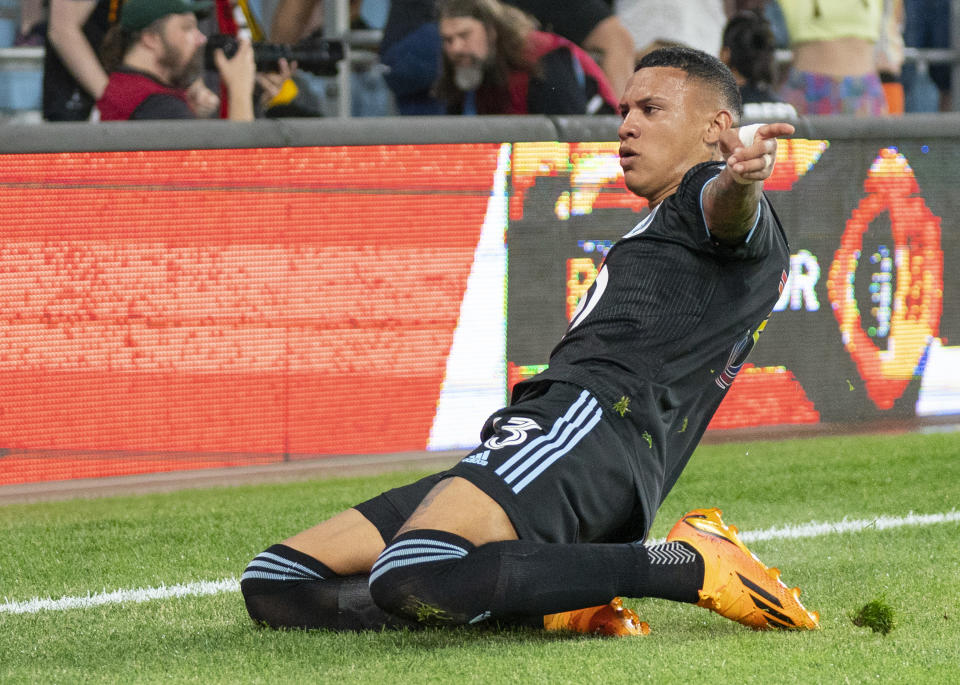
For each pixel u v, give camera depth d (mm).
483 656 9672
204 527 16125
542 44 23719
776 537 15336
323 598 10797
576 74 24062
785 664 9383
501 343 21188
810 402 22859
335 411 20359
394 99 26719
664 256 10289
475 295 20938
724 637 10359
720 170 10109
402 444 20781
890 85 30062
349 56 26562
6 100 27188
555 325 21438
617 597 10211
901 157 23047
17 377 18562
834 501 17469
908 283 23344
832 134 22500
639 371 10094
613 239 21641
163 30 21828
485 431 10492
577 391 10078
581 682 8914
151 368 19297
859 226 22844
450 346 20875
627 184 10945
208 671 9523
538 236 21188
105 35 23094
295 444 20188
